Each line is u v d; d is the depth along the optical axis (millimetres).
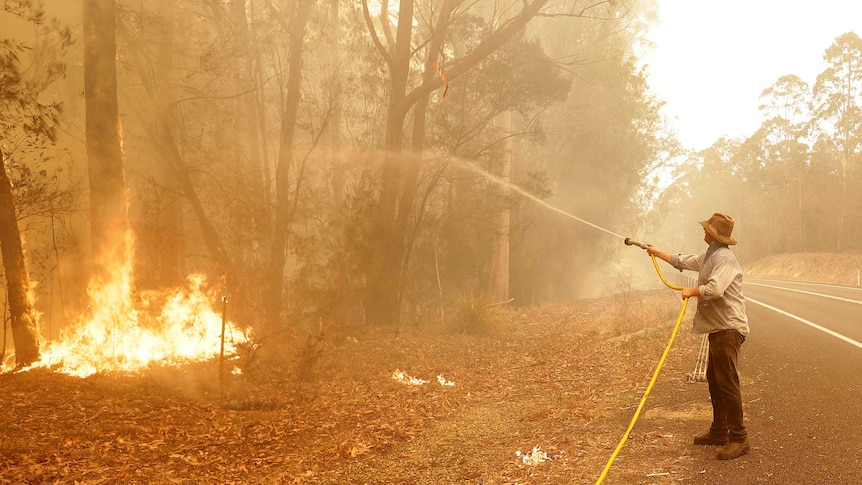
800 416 6172
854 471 4605
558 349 12938
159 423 7730
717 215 5445
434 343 14914
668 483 4574
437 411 8016
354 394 9414
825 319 14945
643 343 12039
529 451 5668
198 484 5512
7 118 11812
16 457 6270
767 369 8781
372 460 5879
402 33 19484
